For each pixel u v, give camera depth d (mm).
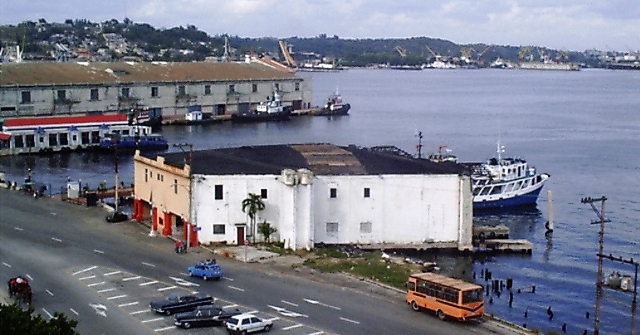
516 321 81750
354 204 100750
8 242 94688
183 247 92125
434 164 109062
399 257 97125
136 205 108875
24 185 136000
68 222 106500
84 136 196375
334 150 113312
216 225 96438
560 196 155125
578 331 79750
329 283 81375
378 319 70250
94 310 70625
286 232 96500
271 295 76375
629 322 82938
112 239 97562
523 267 103938
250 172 97812
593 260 108750
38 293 75312
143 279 80625
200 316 67000
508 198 143750
